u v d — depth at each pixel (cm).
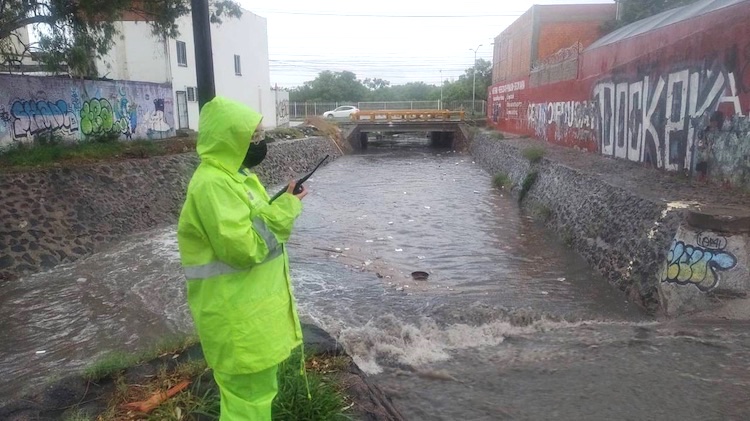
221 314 258
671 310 764
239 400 277
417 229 1418
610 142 1659
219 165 253
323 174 2692
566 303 858
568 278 989
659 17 1559
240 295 259
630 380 565
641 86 1421
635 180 1177
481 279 997
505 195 1947
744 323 706
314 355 445
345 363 435
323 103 6438
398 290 940
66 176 1263
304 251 1203
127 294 914
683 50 1188
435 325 774
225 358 266
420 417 514
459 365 636
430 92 8362
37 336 763
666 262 792
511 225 1445
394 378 606
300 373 359
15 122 1475
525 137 2805
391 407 418
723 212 762
